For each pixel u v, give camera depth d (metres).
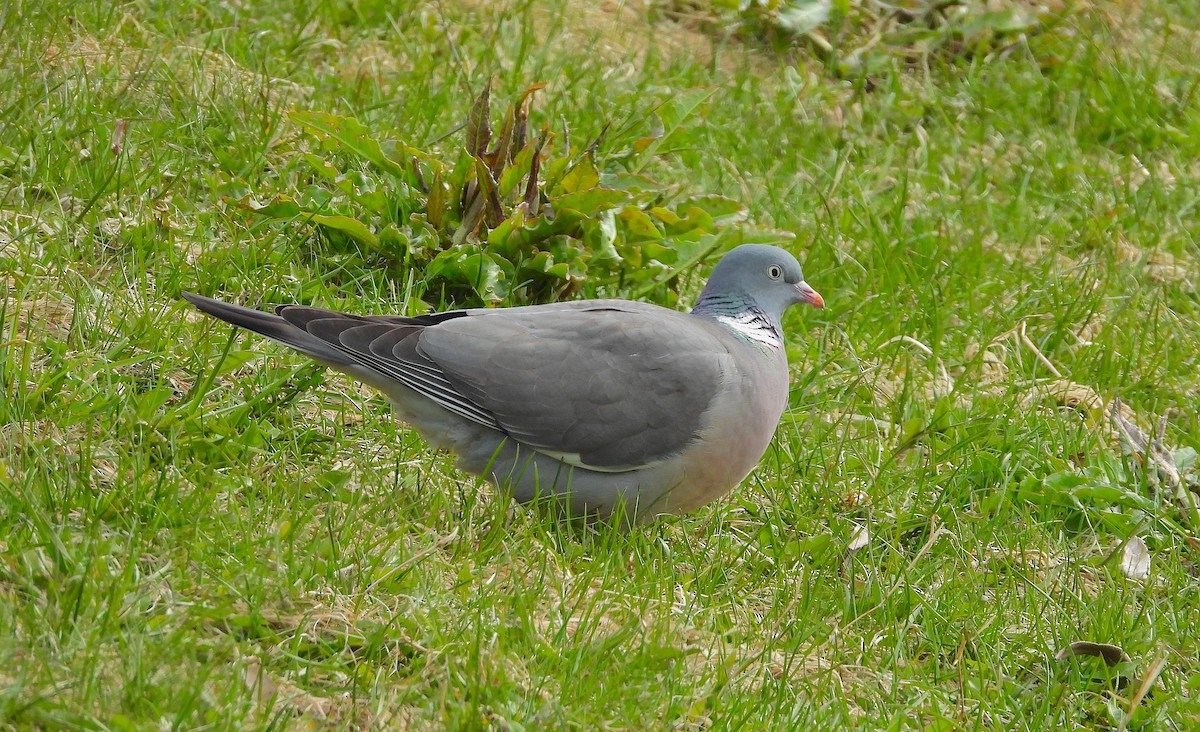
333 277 10.61
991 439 10.15
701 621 7.77
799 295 9.09
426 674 6.72
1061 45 16.50
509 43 14.48
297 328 8.19
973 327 11.67
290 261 10.32
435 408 8.38
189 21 13.35
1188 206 14.01
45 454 7.75
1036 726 7.43
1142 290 12.72
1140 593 8.91
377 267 10.68
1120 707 7.79
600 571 7.97
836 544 8.79
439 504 8.23
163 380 8.85
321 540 7.54
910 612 8.36
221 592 6.95
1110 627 8.32
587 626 7.46
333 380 9.55
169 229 10.18
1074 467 10.15
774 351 8.95
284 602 6.97
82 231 10.01
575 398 8.20
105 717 5.89
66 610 6.36
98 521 7.20
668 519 8.94
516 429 8.23
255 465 8.36
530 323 8.36
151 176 10.67
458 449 8.48
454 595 7.36
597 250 10.38
